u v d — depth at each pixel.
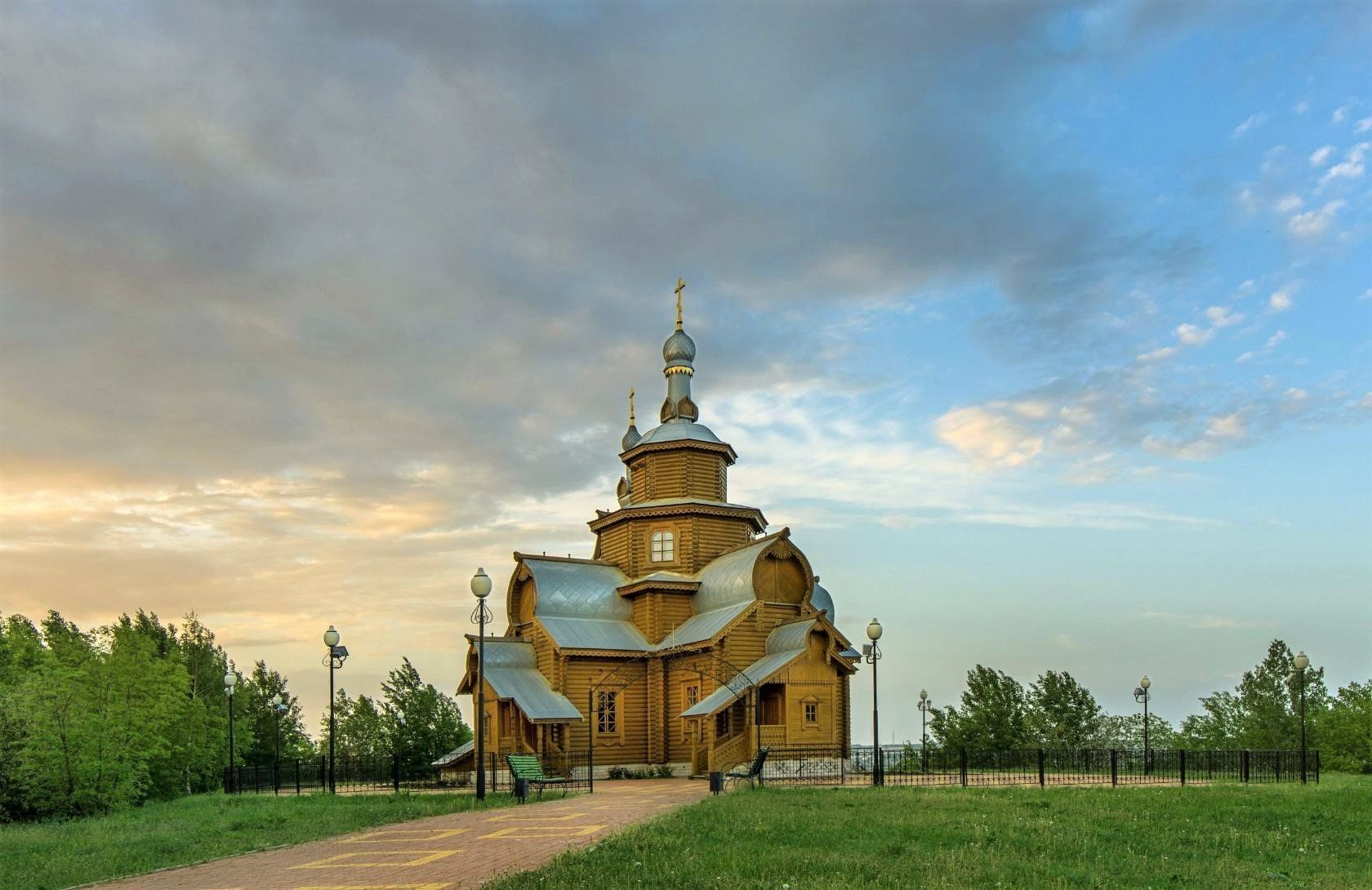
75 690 38.19
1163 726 83.25
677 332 60.91
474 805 29.83
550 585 53.00
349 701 74.25
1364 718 57.06
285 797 37.59
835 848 18.36
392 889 15.19
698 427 58.84
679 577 52.84
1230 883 15.96
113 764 37.75
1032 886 15.05
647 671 51.31
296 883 16.17
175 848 21.67
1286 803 27.45
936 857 17.30
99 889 16.81
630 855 17.22
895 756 44.19
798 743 44.69
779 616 49.94
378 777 47.75
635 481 58.75
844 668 46.94
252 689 75.88
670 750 50.16
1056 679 65.12
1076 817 23.48
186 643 65.88
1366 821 24.02
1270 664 64.56
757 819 22.52
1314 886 15.98
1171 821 23.41
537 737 47.31
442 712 65.06
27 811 35.69
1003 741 61.50
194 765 55.41
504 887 14.49
